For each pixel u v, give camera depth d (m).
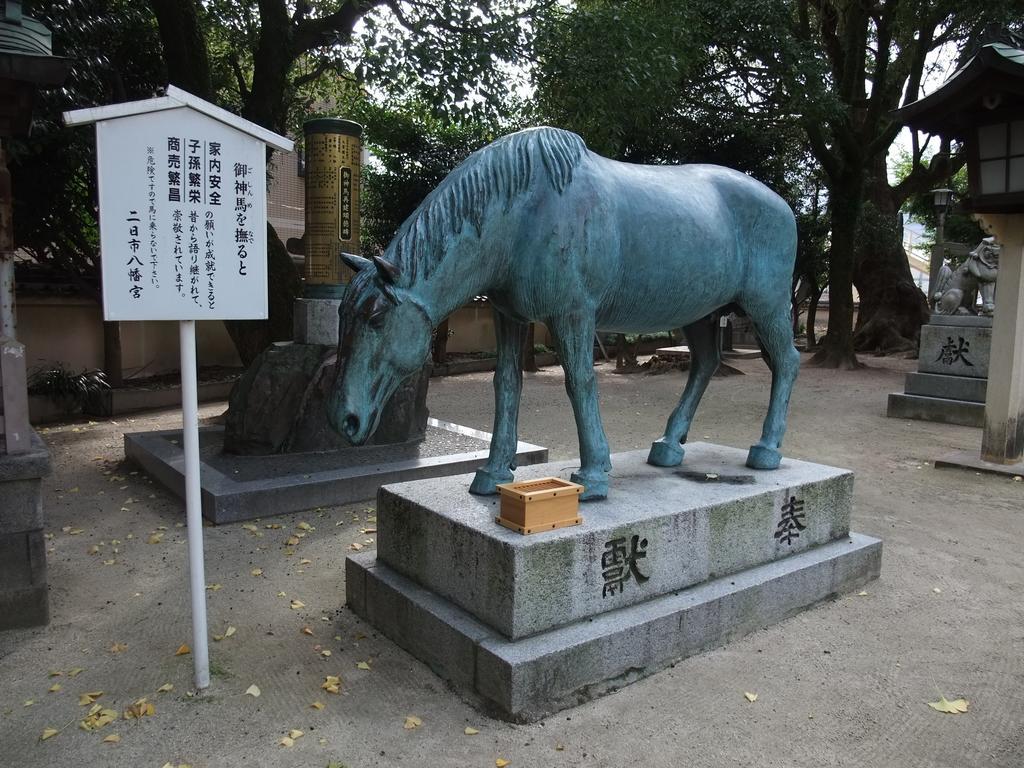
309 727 2.50
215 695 2.69
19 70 2.99
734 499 3.25
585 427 3.13
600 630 2.71
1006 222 6.07
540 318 3.03
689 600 3.00
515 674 2.46
